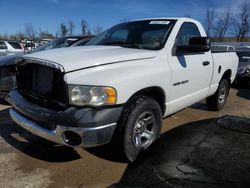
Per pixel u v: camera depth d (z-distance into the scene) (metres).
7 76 6.41
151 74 3.77
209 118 5.95
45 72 3.43
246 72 10.27
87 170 3.66
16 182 3.38
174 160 3.92
